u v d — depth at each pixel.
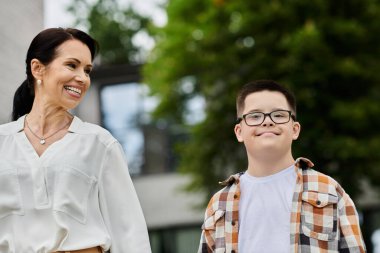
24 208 3.52
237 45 12.94
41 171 3.55
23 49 7.10
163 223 16.48
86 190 3.59
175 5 14.18
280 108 3.70
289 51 12.36
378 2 12.87
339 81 12.62
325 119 12.38
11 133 3.69
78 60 3.68
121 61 22.58
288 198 3.65
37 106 3.73
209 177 13.37
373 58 12.78
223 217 3.75
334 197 3.63
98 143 3.70
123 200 3.69
